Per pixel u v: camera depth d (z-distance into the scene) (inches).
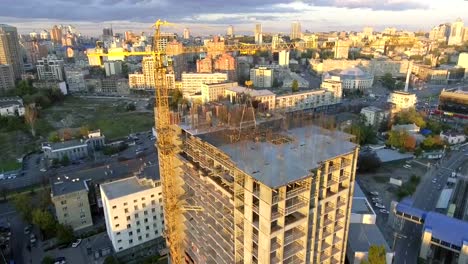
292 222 2566.4
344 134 3309.5
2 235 5137.8
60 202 5000.0
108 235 5000.0
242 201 2706.7
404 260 4458.7
